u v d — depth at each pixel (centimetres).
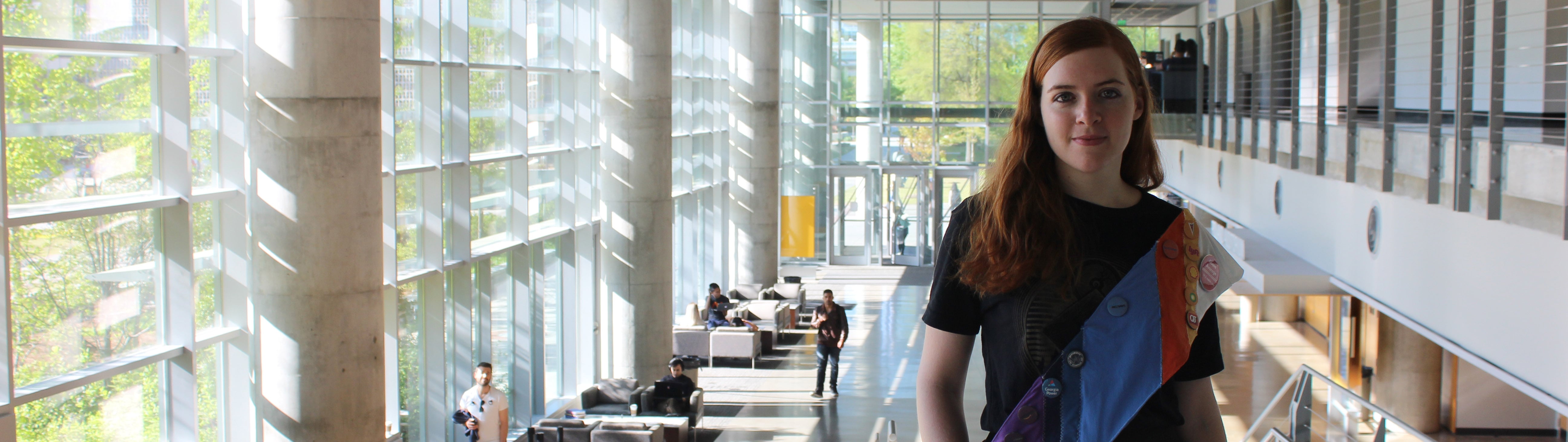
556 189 1384
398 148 1009
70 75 648
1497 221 809
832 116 2628
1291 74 1848
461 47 1087
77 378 649
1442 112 897
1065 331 135
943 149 2623
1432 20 891
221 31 763
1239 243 1436
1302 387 679
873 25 2598
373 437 812
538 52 1302
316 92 743
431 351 1085
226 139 775
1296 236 1391
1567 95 672
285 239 756
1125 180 154
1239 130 1686
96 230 669
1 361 579
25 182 625
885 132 2628
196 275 766
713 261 2159
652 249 1436
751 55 2236
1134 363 133
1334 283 1216
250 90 747
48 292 640
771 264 2298
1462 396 1330
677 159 1900
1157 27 2500
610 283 1457
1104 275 136
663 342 1464
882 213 2655
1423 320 971
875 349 1753
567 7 1352
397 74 1000
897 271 2592
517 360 1286
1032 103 143
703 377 1571
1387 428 640
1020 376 138
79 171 657
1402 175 990
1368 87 1580
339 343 777
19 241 620
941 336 146
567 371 1418
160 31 696
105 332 679
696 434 1258
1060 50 138
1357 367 1491
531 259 1309
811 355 1714
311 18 736
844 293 2317
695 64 2067
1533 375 756
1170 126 2027
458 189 1106
